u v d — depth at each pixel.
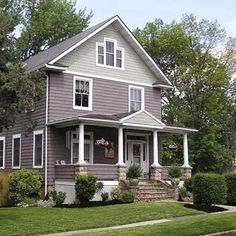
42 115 24.16
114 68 26.70
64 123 22.91
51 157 23.61
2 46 15.73
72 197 21.86
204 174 19.39
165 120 43.66
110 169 22.97
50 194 22.78
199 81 42.50
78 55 25.16
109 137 26.11
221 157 41.00
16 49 16.38
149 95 28.30
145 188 23.16
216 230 12.82
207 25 43.44
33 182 22.62
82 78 25.11
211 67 42.62
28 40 39.34
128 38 27.38
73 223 15.11
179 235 11.82
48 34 40.31
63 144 24.19
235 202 21.36
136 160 27.42
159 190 23.58
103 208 18.61
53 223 15.05
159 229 12.45
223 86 43.16
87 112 25.06
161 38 43.50
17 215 16.48
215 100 42.94
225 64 42.97
